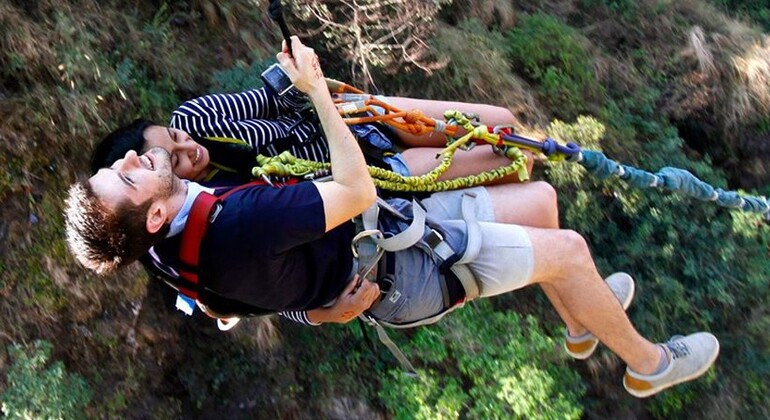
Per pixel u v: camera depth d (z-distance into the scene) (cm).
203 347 576
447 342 621
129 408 538
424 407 598
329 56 635
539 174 683
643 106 809
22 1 527
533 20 791
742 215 748
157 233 211
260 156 242
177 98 568
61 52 515
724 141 840
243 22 621
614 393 714
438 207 272
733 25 876
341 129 218
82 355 520
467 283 255
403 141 292
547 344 635
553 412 612
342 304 240
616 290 304
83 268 518
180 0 605
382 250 243
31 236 504
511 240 256
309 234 212
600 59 812
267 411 587
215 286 219
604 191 711
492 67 699
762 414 754
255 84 587
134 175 206
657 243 738
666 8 866
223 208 214
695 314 742
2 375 488
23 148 501
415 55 644
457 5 747
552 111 752
